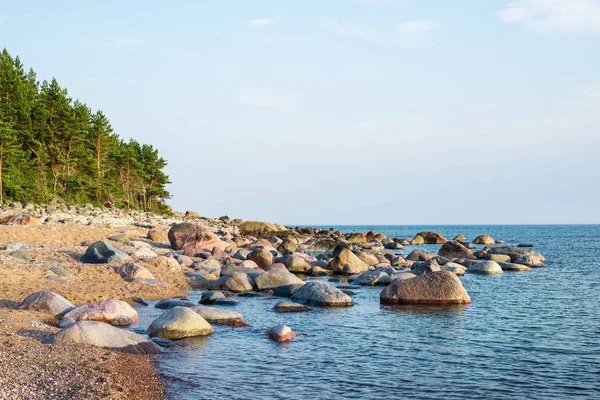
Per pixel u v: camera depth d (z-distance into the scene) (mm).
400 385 11273
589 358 13516
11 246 30922
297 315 19062
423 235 78750
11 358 11000
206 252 36562
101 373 10758
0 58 73562
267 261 33031
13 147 60125
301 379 11586
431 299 21641
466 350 14266
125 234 42938
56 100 71438
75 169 76250
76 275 24391
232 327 16766
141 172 94438
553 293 25391
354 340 15289
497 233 147750
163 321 15398
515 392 10906
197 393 10508
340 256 34594
